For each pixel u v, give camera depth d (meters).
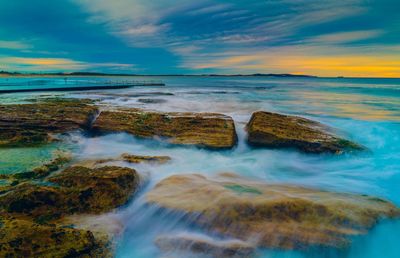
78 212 6.93
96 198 7.24
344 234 5.93
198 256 5.80
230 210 6.56
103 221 6.72
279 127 13.86
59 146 12.00
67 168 9.12
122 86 56.59
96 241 5.90
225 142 12.38
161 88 61.25
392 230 6.32
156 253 6.00
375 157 11.83
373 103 33.69
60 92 42.03
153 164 10.11
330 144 12.07
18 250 5.14
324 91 58.81
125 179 7.78
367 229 6.09
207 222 6.36
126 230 6.64
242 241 5.92
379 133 15.34
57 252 5.25
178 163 10.62
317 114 23.86
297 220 6.29
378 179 9.77
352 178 9.95
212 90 57.19
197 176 9.04
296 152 12.09
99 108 20.81
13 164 9.35
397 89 66.94
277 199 6.95
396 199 8.35
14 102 24.06
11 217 6.16
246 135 14.09
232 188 7.82
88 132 14.52
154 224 6.75
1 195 7.15
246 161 11.30
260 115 16.05
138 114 17.48
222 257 5.71
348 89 66.88
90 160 10.51
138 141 13.16
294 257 5.67
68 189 7.34
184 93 46.38
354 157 11.66
